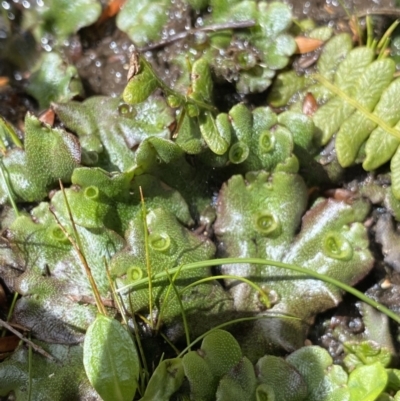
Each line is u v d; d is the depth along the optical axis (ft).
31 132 0.81
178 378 0.77
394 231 0.82
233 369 0.77
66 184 0.82
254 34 0.85
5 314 0.81
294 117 0.82
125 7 0.87
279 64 0.85
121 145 0.83
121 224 0.81
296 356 0.79
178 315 0.79
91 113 0.83
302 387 0.78
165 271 0.79
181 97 0.81
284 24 0.85
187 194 0.82
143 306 0.79
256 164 0.82
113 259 0.79
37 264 0.80
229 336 0.78
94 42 0.88
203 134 0.81
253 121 0.82
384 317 0.81
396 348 0.80
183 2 0.86
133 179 0.80
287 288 0.80
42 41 0.88
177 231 0.80
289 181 0.81
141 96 0.79
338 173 0.83
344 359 0.80
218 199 0.82
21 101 0.86
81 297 0.79
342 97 0.83
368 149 0.82
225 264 0.81
